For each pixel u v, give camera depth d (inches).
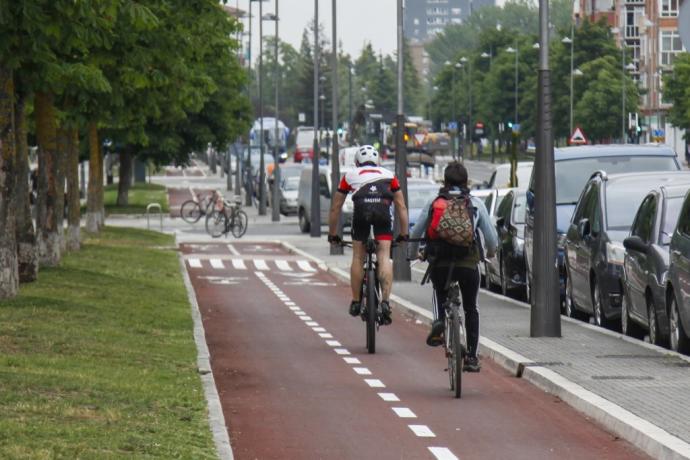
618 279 1546.5
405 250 2471.7
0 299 1676.9
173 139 5856.3
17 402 946.7
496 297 2097.7
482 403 1077.8
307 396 1114.7
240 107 6048.2
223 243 4160.9
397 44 2522.1
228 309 2022.6
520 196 2160.4
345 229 4210.1
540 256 1467.8
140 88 2239.2
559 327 1469.0
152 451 805.9
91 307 1710.1
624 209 1626.5
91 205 3887.8
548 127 1470.2
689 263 1250.0
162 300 1979.6
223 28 2119.8
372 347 1417.3
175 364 1256.2
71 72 1852.9
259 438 921.5
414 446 895.7
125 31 1930.4
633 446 893.2
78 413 920.9
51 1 1461.6
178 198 7145.7
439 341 1127.0
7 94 1626.5
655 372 1171.9
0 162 1651.1
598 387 1087.0
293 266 3250.5
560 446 896.9
